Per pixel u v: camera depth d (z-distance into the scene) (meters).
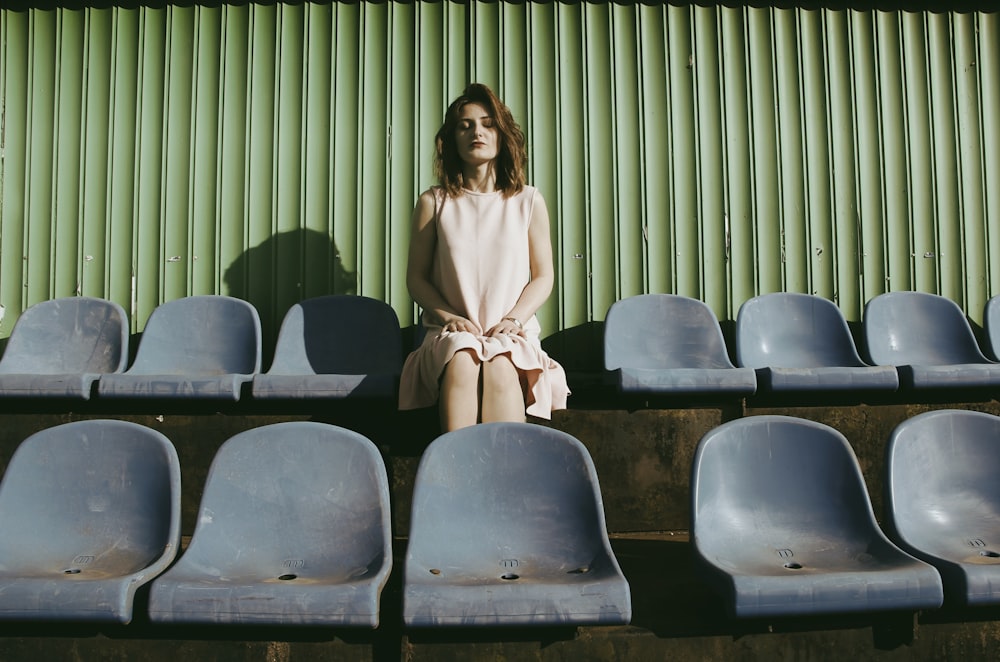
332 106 4.15
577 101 4.20
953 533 2.47
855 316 4.17
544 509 2.37
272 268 4.07
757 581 2.06
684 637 2.13
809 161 4.24
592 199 4.16
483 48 4.21
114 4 4.19
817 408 3.20
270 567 2.29
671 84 4.23
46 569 2.31
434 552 2.27
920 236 4.23
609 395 3.46
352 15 4.20
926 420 2.61
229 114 4.15
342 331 3.78
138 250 4.07
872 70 4.28
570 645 2.12
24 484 2.42
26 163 4.11
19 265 4.05
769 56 4.26
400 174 4.14
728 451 2.50
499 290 3.26
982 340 4.19
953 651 2.17
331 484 2.39
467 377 2.79
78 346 3.79
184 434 3.07
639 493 3.06
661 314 3.83
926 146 4.26
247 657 2.12
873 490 3.18
